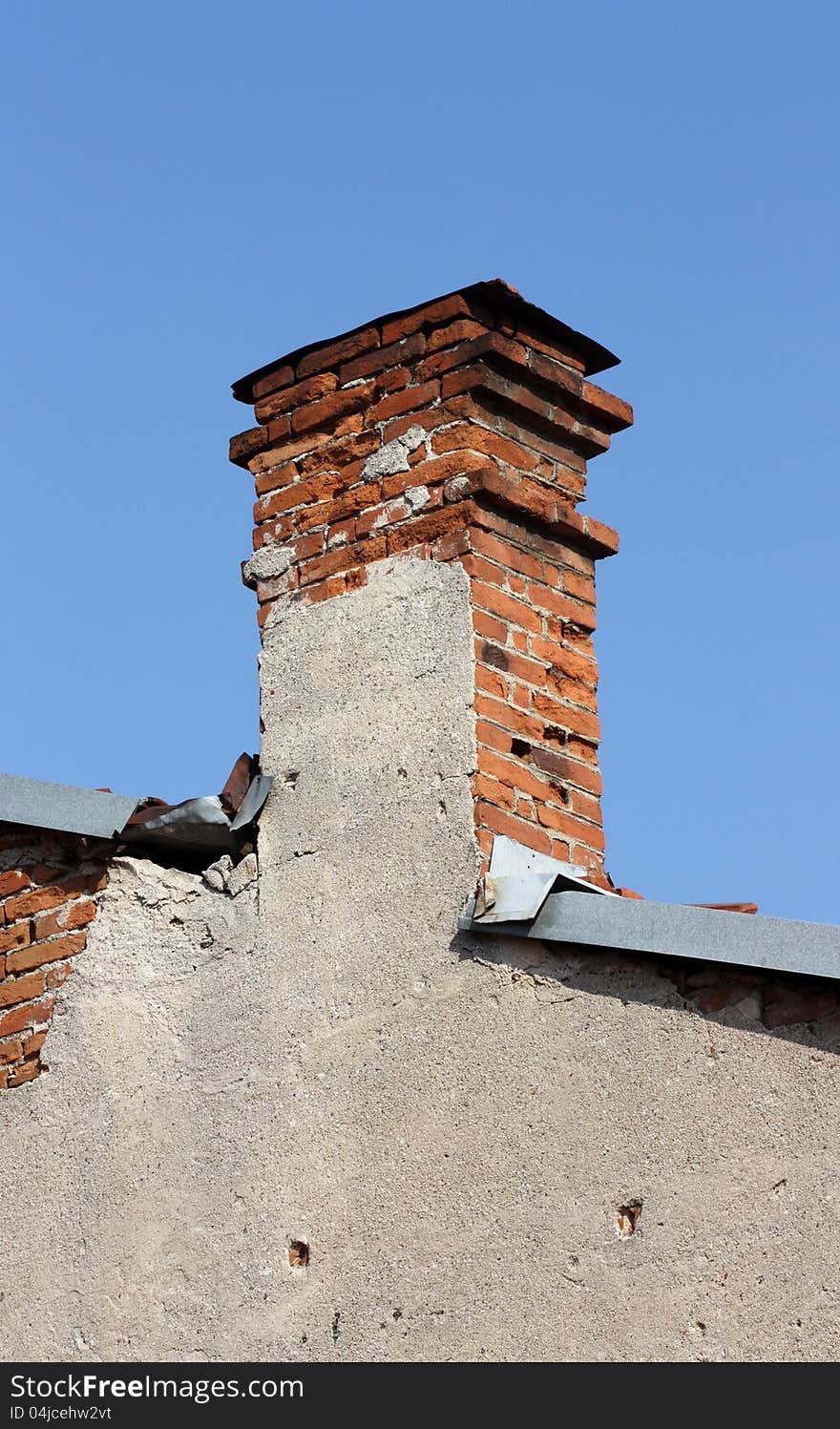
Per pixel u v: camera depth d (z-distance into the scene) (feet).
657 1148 24.44
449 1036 26.45
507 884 26.43
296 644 29.94
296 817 29.01
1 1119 30.35
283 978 28.32
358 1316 25.89
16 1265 29.25
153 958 29.86
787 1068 23.93
